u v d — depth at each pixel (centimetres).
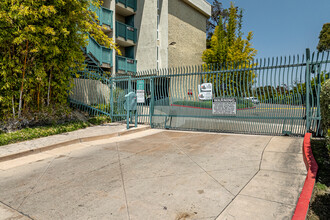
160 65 1972
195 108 861
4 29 669
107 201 308
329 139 343
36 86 830
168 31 2022
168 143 655
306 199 282
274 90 721
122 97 1079
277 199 296
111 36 1591
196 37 2447
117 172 421
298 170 395
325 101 382
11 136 657
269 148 546
